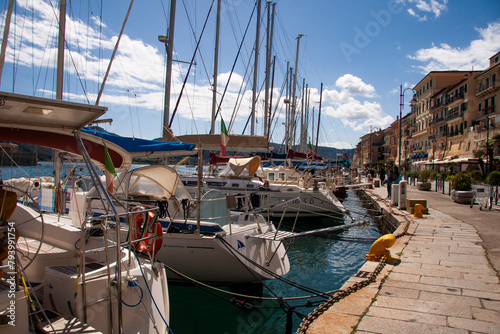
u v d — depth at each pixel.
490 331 4.43
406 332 4.43
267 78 23.31
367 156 107.75
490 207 15.69
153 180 8.05
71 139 4.57
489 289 5.92
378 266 7.08
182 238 7.45
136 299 4.23
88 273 4.05
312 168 29.11
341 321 4.76
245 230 7.80
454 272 6.88
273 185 15.98
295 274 9.48
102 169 5.85
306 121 43.06
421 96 65.50
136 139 9.39
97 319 3.88
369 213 22.23
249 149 15.46
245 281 7.59
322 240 13.72
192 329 6.34
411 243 9.44
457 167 44.53
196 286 7.73
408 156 73.44
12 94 3.14
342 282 8.85
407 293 5.77
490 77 39.44
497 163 34.19
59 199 8.56
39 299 4.38
